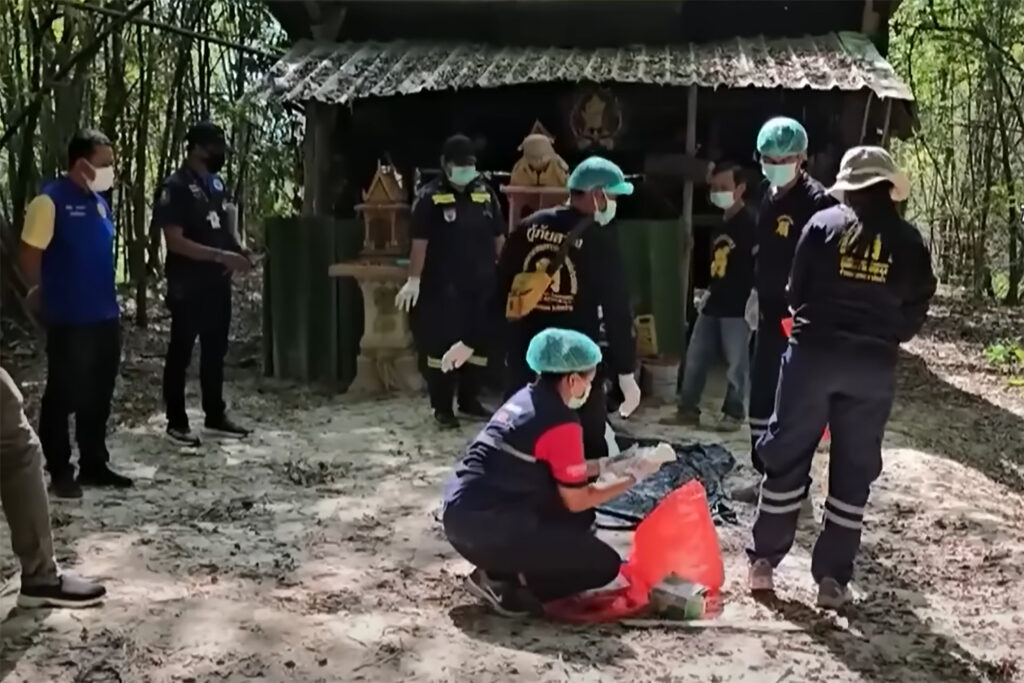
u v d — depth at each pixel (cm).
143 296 998
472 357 671
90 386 516
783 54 848
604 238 468
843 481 392
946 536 480
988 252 1467
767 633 374
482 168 959
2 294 870
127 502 512
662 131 943
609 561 387
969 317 1264
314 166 852
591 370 380
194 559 440
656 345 759
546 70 813
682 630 375
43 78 846
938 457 622
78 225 498
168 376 614
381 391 769
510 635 370
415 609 392
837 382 382
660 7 892
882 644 368
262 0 948
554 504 381
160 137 1068
